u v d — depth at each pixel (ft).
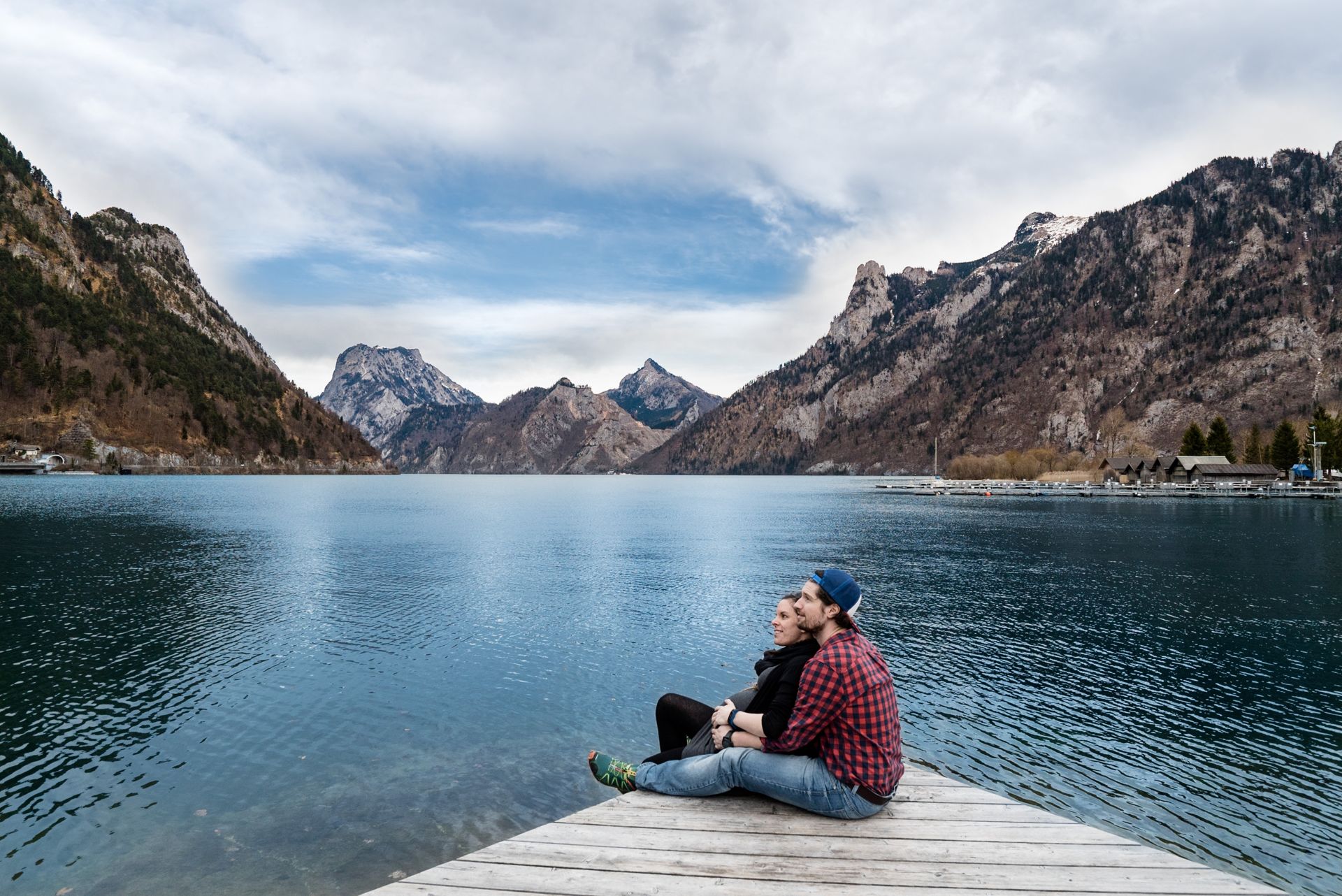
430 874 17.81
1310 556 149.89
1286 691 61.21
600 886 17.30
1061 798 42.19
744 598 105.19
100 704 56.95
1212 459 462.60
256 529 205.26
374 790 43.37
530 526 238.89
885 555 156.35
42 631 79.61
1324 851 36.37
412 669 67.56
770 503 412.36
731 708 22.31
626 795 22.65
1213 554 155.43
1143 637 79.87
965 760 47.42
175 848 36.55
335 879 34.27
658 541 190.08
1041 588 111.75
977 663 69.72
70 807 40.60
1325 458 478.59
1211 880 17.71
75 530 189.67
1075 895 17.01
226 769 45.80
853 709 19.76
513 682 64.03
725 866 18.22
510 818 40.29
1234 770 45.75
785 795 20.68
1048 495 451.94
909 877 17.76
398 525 233.76
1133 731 52.39
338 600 100.42
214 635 78.79
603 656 72.59
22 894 32.63
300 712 55.93
